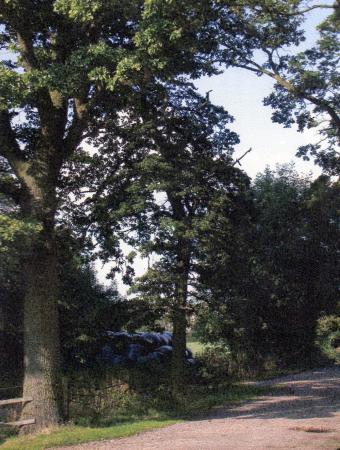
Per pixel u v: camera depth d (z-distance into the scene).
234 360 27.59
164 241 18.00
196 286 18.98
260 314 30.45
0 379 20.86
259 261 29.95
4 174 15.25
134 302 18.27
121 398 17.03
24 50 13.95
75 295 20.56
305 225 31.33
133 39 11.94
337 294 32.34
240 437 11.35
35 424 13.16
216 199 18.58
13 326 21.41
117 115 17.77
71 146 14.59
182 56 13.55
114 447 10.70
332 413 14.84
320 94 24.56
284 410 15.93
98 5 11.75
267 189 32.12
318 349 33.94
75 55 12.25
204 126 19.62
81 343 19.86
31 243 12.66
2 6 13.09
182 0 11.72
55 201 14.15
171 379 19.06
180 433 12.27
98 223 18.78
